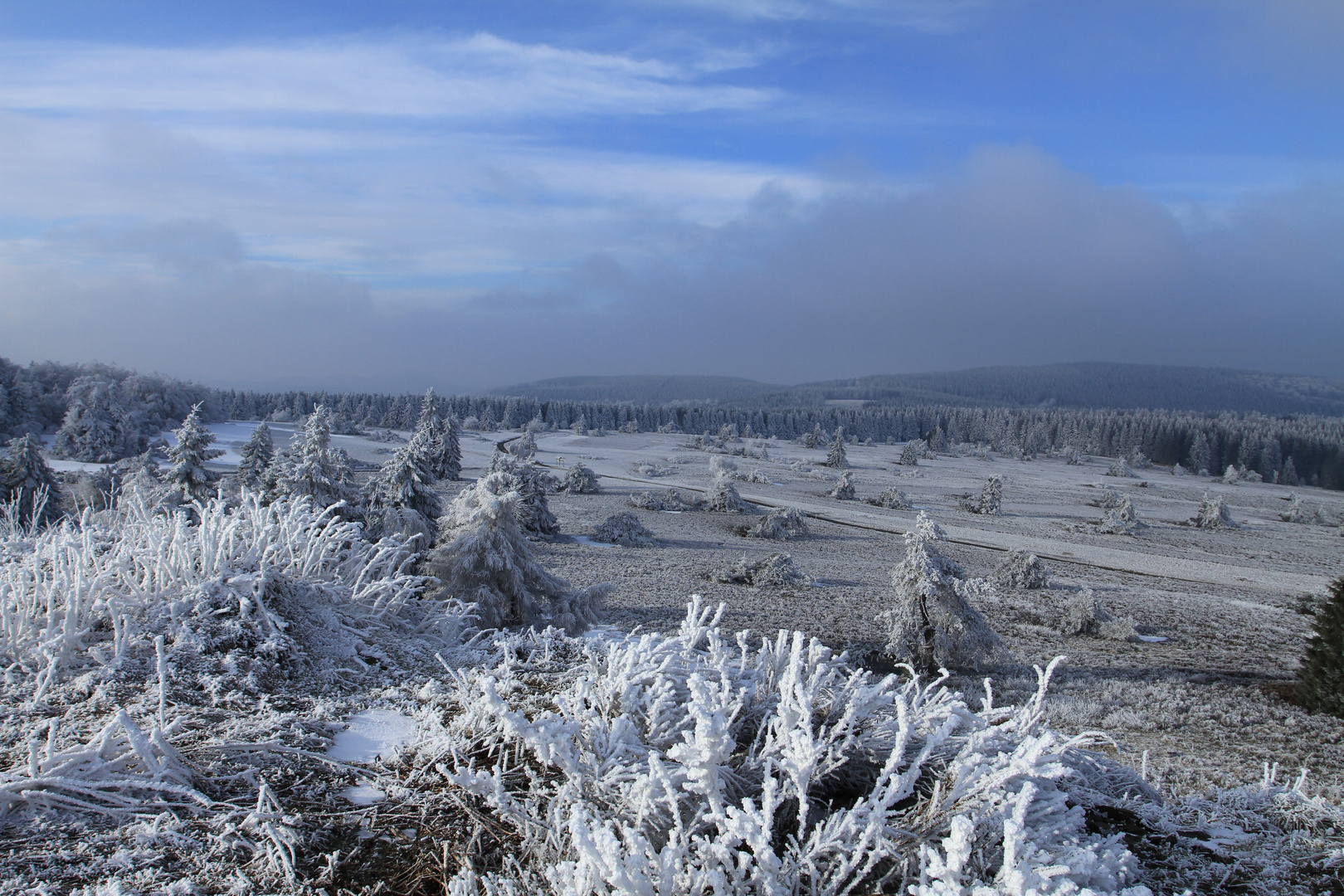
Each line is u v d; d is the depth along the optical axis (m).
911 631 17.59
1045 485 87.38
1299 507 71.50
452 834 2.65
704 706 2.51
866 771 2.85
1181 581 37.19
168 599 4.76
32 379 83.25
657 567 31.14
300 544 5.93
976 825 2.25
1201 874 2.67
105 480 31.08
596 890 1.96
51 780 2.61
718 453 107.81
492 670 4.71
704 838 2.14
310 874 2.38
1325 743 12.90
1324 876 2.78
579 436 131.12
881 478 85.56
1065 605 28.06
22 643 4.00
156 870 2.33
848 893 2.07
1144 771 3.90
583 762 2.74
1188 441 133.00
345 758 3.32
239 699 3.86
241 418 130.25
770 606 24.55
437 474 65.88
